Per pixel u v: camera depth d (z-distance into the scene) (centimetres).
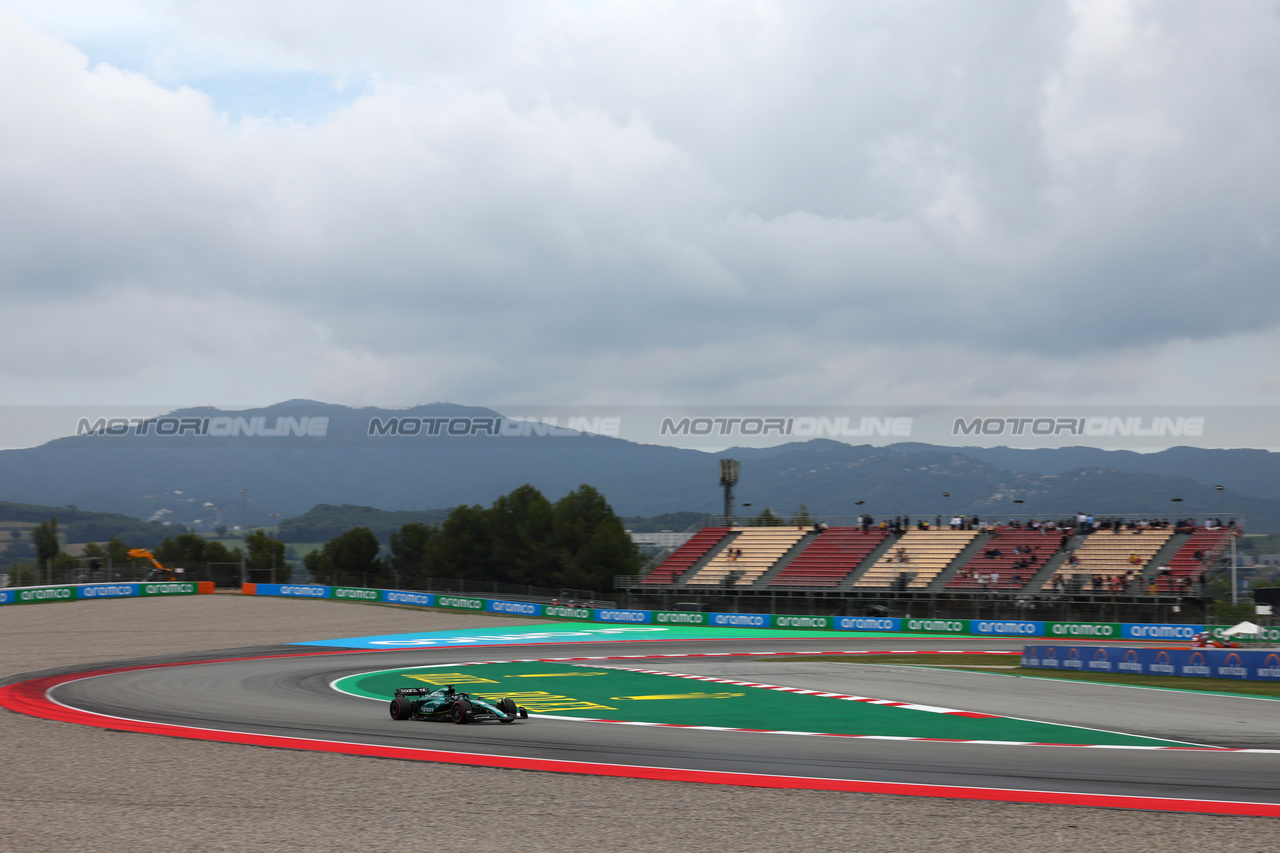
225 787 1280
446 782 1316
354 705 2303
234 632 5050
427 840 1014
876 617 5734
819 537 7019
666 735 1806
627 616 6097
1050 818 1121
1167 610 5150
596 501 8988
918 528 6819
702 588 6725
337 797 1218
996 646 4616
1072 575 5825
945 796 1238
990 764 1484
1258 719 2094
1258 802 1212
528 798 1213
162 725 1930
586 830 1056
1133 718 2109
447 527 8962
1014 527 6525
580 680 2997
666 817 1116
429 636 5044
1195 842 1021
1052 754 1590
